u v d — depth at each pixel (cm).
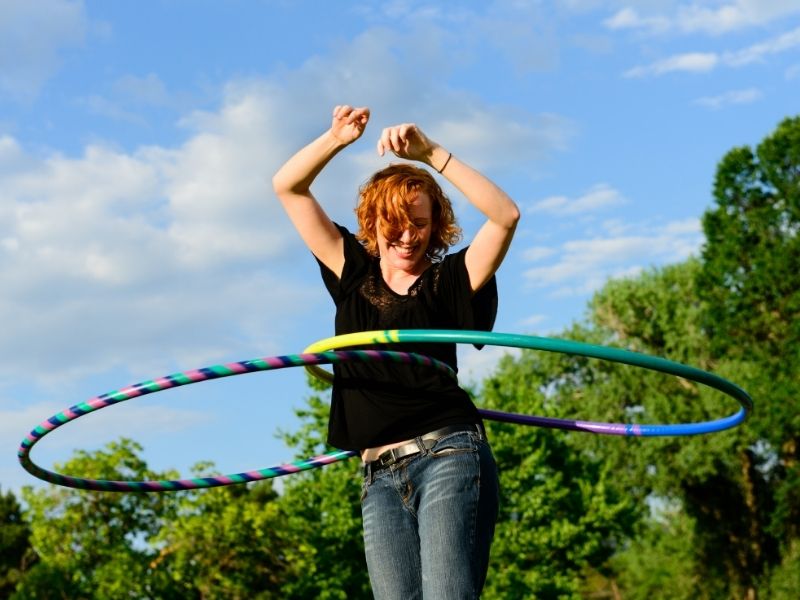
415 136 382
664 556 3738
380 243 405
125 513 2503
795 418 2997
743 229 3152
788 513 3231
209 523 2402
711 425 571
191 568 2434
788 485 3216
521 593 2325
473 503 368
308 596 2364
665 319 3434
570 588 2369
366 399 386
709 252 3231
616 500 2639
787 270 3028
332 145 404
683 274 3547
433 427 377
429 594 357
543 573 2389
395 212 391
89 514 2495
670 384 3422
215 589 2453
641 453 3331
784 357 3089
